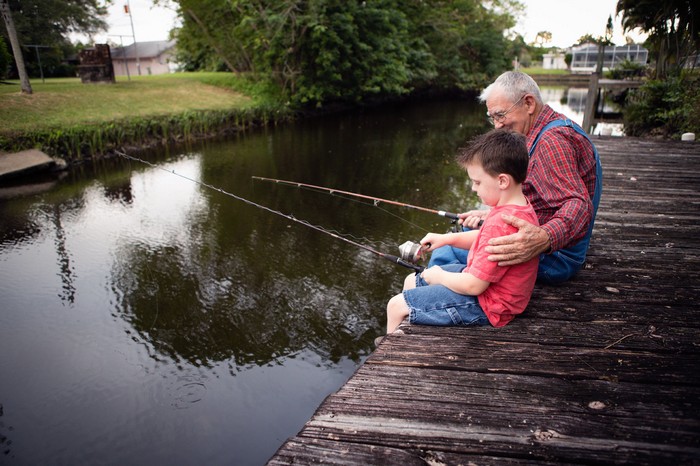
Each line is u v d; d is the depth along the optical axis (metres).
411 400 1.40
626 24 12.08
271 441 2.23
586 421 1.31
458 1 25.48
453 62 23.45
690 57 11.30
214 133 11.11
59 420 2.35
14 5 26.97
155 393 2.54
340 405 1.38
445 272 1.75
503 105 1.88
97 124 8.63
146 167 7.66
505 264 1.62
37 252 4.29
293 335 3.04
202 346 2.93
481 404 1.38
